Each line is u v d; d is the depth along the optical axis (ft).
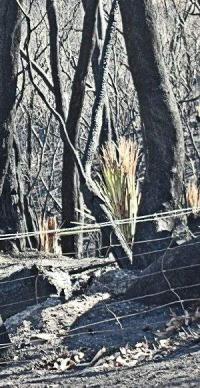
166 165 30.07
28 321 24.53
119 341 22.25
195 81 85.66
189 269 23.72
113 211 32.81
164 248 28.37
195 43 87.86
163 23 83.61
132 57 30.58
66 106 44.83
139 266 28.86
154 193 29.89
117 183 33.19
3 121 43.01
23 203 47.80
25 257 41.01
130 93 91.25
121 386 18.60
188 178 77.87
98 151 48.91
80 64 40.40
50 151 90.33
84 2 46.34
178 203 30.09
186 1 78.48
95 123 33.71
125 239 32.01
